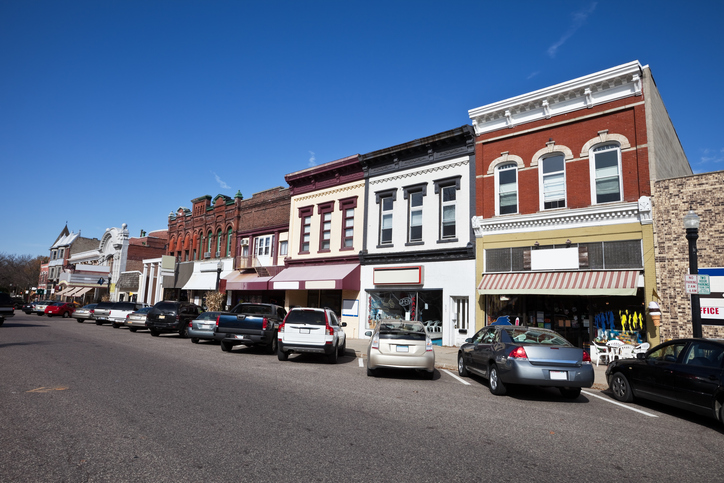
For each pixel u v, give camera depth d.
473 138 18.70
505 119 17.78
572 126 16.09
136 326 23.16
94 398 6.92
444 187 19.88
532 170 16.86
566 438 5.91
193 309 22.20
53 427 5.41
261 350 15.93
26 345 13.78
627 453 5.38
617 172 15.02
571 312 15.27
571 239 15.41
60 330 21.02
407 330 10.93
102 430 5.36
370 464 4.60
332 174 24.45
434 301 19.33
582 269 14.93
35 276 89.19
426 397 8.30
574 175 15.79
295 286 23.20
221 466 4.37
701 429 6.82
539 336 9.24
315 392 8.20
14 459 4.34
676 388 7.45
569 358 8.44
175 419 5.93
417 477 4.30
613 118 15.20
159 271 40.69
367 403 7.48
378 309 21.22
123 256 49.47
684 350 7.66
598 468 4.80
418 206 20.69
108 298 49.94
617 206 14.45
